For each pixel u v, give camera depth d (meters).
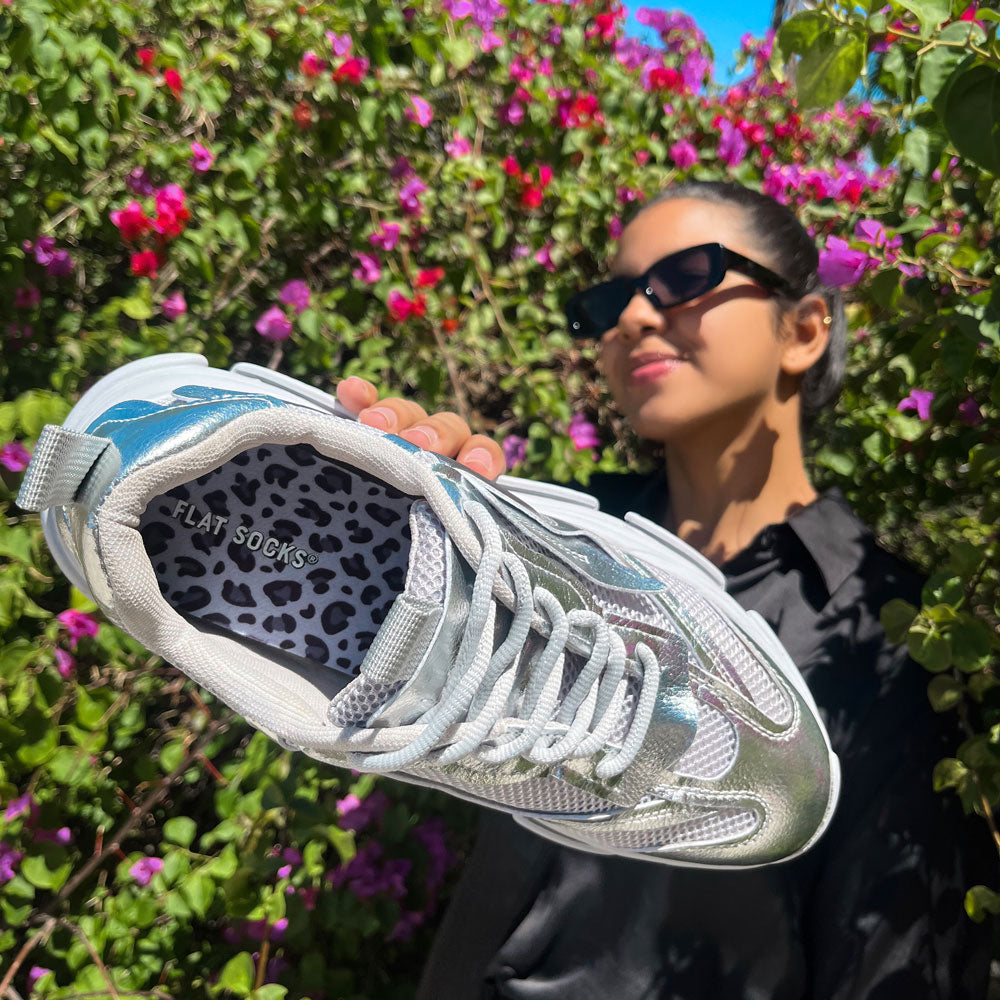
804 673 1.00
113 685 1.52
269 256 1.95
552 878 1.02
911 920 0.88
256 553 0.85
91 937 1.44
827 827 0.93
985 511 1.30
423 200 1.97
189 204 1.74
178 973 1.53
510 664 0.81
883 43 0.97
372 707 0.74
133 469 0.68
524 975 1.01
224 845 1.68
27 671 1.35
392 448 0.75
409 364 1.96
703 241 1.13
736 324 1.11
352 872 1.58
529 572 0.82
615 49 2.60
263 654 0.84
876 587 1.03
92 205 1.65
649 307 1.13
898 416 1.57
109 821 1.58
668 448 1.23
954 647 0.94
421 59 2.08
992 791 0.92
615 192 2.20
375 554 0.86
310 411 0.75
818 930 0.92
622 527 1.05
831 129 2.73
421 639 0.73
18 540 1.33
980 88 0.84
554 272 2.20
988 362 1.40
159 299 1.72
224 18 1.78
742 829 0.90
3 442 1.34
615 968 0.96
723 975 0.95
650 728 0.86
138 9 1.73
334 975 1.59
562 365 2.22
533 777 0.83
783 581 1.06
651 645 0.88
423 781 0.86
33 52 1.44
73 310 1.86
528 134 2.20
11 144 1.54
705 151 2.43
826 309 1.17
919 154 1.01
